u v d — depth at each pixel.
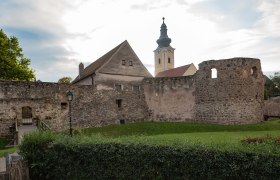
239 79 27.38
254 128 24.45
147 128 26.11
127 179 8.85
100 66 34.53
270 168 6.64
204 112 29.05
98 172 9.38
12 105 25.36
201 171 7.62
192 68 47.78
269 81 65.50
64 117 27.95
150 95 33.03
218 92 28.19
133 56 37.72
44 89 27.11
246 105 27.30
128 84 32.59
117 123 31.23
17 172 9.95
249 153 7.00
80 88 29.20
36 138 10.64
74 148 9.80
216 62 28.52
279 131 22.27
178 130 25.02
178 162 8.01
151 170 8.43
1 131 24.69
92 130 26.80
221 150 7.35
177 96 31.30
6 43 35.16
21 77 36.28
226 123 27.53
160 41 69.94
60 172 10.19
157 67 70.69
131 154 8.76
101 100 30.44
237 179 7.14
